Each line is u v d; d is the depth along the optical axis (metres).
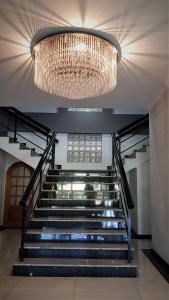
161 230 3.84
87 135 7.58
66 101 3.96
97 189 5.62
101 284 3.08
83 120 7.78
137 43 2.37
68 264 3.37
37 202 5.03
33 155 6.01
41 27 2.18
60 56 2.26
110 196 5.38
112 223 4.39
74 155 7.45
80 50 2.25
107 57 2.36
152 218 4.38
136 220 5.91
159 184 3.96
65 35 2.24
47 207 5.03
